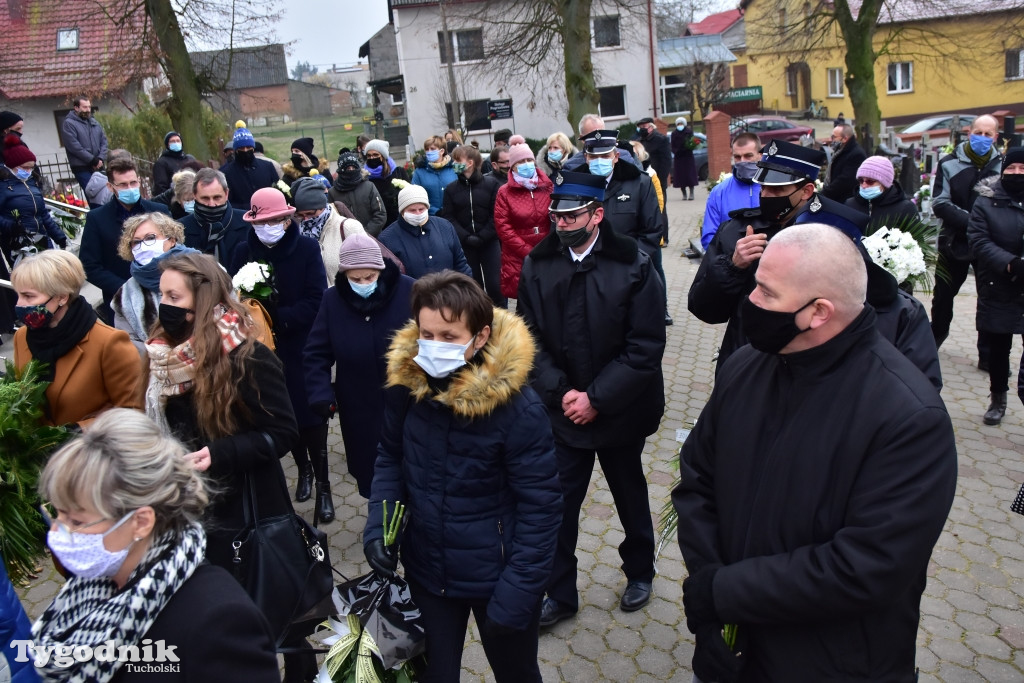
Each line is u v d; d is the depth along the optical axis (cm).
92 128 1136
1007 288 524
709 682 208
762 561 190
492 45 2511
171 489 170
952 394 614
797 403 194
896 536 174
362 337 381
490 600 239
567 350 346
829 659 189
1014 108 3497
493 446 239
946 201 617
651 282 338
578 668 333
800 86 4541
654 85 3172
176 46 1703
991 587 373
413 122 3119
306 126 4400
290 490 528
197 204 499
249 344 271
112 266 529
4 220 675
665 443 559
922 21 2631
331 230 554
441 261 588
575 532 357
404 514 251
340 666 232
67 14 2205
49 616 175
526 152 661
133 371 336
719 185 503
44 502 286
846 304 186
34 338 327
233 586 173
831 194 768
